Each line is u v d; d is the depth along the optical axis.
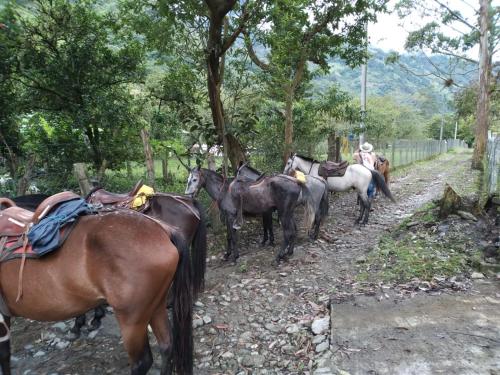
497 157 7.50
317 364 3.25
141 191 4.61
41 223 2.72
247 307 4.54
